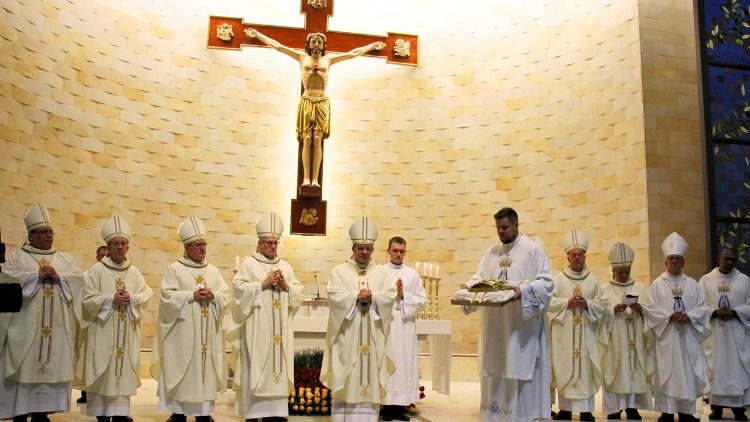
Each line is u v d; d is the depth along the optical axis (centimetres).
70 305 728
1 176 984
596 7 1192
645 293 908
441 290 1273
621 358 855
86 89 1120
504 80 1283
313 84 1258
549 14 1254
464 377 1224
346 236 1307
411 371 818
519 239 676
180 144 1234
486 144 1283
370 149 1334
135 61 1192
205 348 737
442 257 1282
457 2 1343
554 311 851
